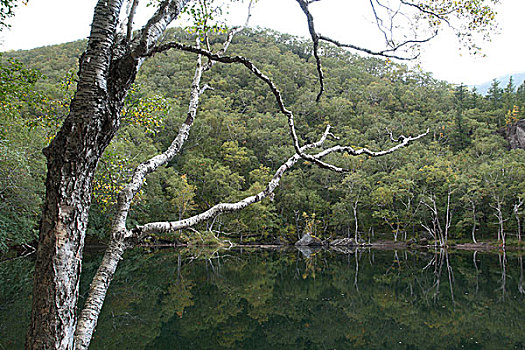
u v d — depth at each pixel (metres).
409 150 50.44
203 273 17.69
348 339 8.72
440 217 40.31
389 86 82.06
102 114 2.05
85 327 1.98
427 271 18.88
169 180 36.91
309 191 44.44
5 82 5.88
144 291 13.25
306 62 98.31
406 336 8.88
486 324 9.59
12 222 16.52
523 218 36.78
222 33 3.17
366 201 40.19
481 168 39.09
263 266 20.80
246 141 58.53
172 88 67.88
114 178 5.96
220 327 9.45
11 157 13.81
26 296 10.83
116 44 2.15
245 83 83.31
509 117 58.25
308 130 60.38
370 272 18.62
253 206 37.06
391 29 3.27
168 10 2.21
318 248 37.25
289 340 8.62
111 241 2.18
